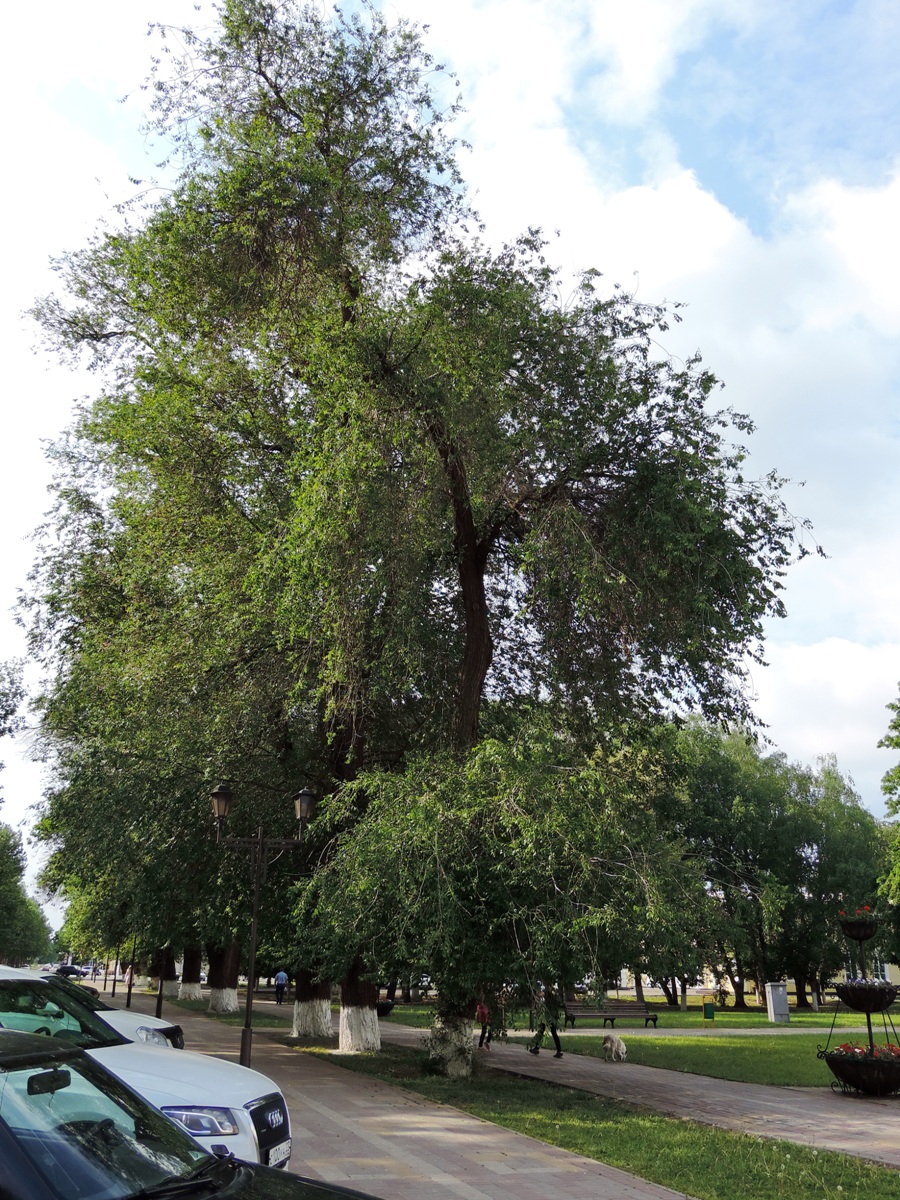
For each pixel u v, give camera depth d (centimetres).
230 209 1639
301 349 1622
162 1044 845
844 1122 1206
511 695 1967
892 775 3584
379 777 1438
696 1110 1284
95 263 2102
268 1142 617
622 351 1599
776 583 1532
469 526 1719
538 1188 785
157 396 1739
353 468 1372
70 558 2188
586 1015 3409
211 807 1686
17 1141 324
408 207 1722
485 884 1361
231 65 1781
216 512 1775
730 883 1656
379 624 1522
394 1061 1741
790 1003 5638
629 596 1479
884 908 4481
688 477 1437
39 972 746
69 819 1833
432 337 1455
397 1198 736
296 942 1680
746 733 1759
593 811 1302
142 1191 335
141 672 1738
